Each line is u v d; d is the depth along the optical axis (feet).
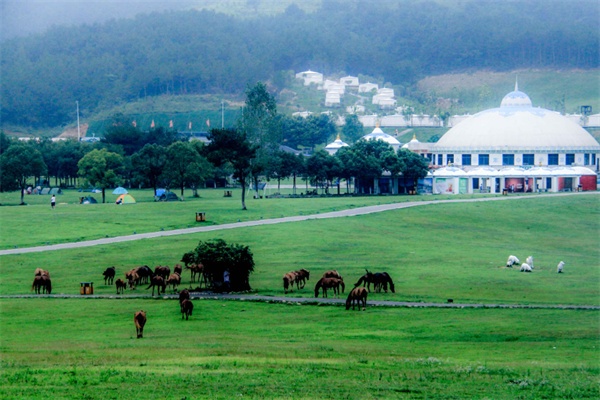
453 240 572.51
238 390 174.19
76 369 193.67
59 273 409.08
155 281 342.23
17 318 284.61
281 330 259.19
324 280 331.36
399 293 341.21
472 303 313.53
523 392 177.27
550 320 274.16
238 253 352.90
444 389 178.91
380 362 206.28
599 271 417.90
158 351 219.82
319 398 168.76
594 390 179.52
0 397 166.20
